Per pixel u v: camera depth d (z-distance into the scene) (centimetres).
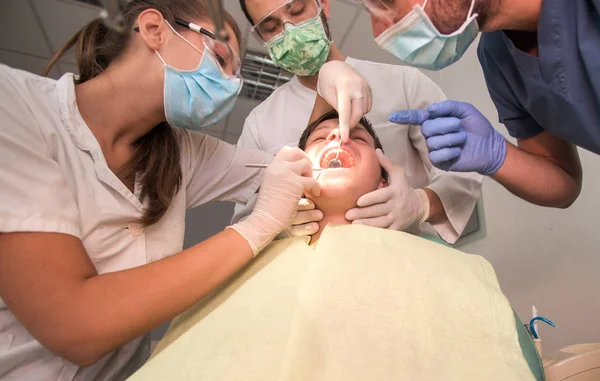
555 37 96
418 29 95
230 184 145
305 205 115
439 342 76
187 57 104
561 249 178
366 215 115
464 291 88
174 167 120
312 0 142
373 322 78
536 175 123
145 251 109
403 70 174
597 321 157
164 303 79
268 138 173
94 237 98
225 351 78
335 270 88
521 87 119
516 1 93
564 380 101
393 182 122
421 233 141
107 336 73
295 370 68
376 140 140
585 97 98
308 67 149
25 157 83
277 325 81
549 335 178
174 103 106
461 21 92
